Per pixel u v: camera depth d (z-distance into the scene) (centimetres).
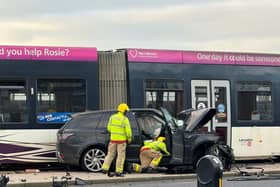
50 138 1622
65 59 1661
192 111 1583
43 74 1636
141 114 1582
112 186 1337
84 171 1575
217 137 1560
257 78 1872
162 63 1756
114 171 1550
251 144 1836
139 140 1559
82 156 1551
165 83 1752
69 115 1642
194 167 1550
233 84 1838
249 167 1694
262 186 1256
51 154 1622
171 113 1748
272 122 1867
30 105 1612
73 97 1658
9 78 1606
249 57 1875
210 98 1803
